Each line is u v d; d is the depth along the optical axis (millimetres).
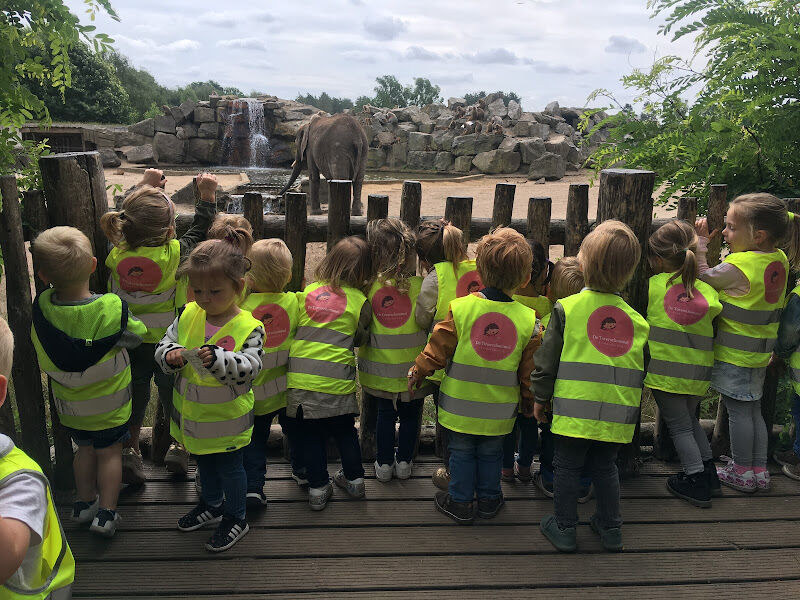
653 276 2979
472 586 2389
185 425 2443
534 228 3123
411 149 23375
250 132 23844
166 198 2717
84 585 2344
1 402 1275
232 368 2201
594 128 4438
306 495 2990
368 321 2893
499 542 2660
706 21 4023
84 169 2715
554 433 2498
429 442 3467
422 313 2867
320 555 2545
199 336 2393
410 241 2867
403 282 2867
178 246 2754
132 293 2703
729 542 2699
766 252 2893
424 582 2404
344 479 3018
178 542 2611
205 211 2955
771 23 3910
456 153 22375
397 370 2928
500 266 2570
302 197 3033
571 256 3119
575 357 2492
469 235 3184
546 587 2406
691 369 2887
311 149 13242
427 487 3092
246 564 2482
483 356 2619
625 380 2479
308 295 2852
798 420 3109
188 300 3039
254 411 2752
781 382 3924
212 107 24125
